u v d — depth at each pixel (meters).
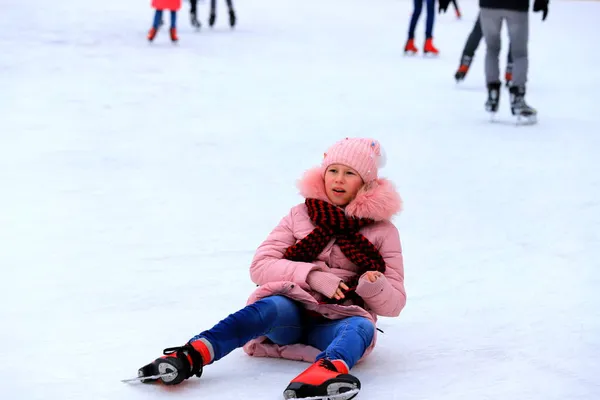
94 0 40.94
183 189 13.48
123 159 15.27
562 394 6.48
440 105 22.17
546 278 9.63
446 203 13.08
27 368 6.75
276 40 33.19
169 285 9.06
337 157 7.34
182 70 25.27
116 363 6.90
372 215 7.20
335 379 5.77
